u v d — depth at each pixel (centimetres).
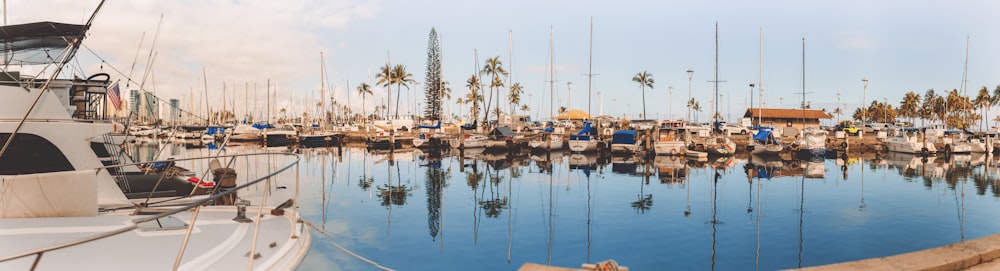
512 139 6322
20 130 1238
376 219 1977
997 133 6538
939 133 6241
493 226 1880
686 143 5534
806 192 2848
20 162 1241
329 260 1258
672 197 2650
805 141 5750
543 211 2216
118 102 2014
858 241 1705
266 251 891
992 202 2503
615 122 8106
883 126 9200
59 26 1377
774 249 1595
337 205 2288
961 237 1773
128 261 738
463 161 4966
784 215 2142
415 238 1673
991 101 11288
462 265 1400
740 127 7656
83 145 1348
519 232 1789
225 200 1584
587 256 1507
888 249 1614
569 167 4397
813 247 1622
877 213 2198
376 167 4247
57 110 1330
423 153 6072
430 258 1459
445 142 6650
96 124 1383
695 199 2584
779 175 3784
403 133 7519
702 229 1858
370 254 1476
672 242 1669
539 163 4784
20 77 1404
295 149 6675
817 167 4469
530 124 8906
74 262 705
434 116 10112
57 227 836
